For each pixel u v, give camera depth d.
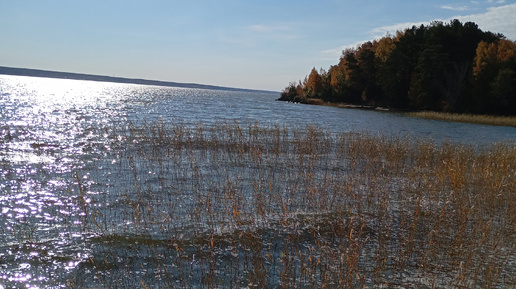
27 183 11.07
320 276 5.77
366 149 16.50
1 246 6.82
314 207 9.23
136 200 9.62
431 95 71.12
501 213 8.89
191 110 49.12
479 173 11.79
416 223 8.02
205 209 8.86
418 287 5.67
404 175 13.03
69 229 7.70
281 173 13.00
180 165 13.85
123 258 6.46
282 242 7.14
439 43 73.75
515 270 6.26
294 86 110.12
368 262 6.45
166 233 7.49
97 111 43.75
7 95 71.88
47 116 35.06
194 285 5.62
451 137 30.83
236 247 6.92
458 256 6.44
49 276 5.85
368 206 9.33
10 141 18.38
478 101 67.69
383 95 85.12
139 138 19.72
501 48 69.81
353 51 104.38
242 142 17.88
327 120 42.69
